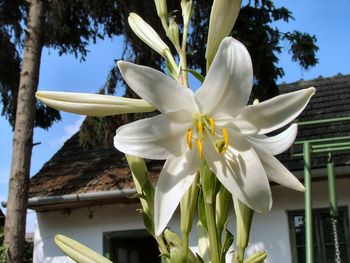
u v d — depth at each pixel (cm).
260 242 915
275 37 970
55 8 1064
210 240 186
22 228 919
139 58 973
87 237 1012
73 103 199
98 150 1166
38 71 995
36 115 1163
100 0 1012
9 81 1116
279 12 975
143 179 214
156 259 1066
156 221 181
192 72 206
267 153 187
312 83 1320
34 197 1008
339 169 875
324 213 915
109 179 1019
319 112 1138
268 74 966
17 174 933
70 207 1030
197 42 952
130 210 1005
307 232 480
